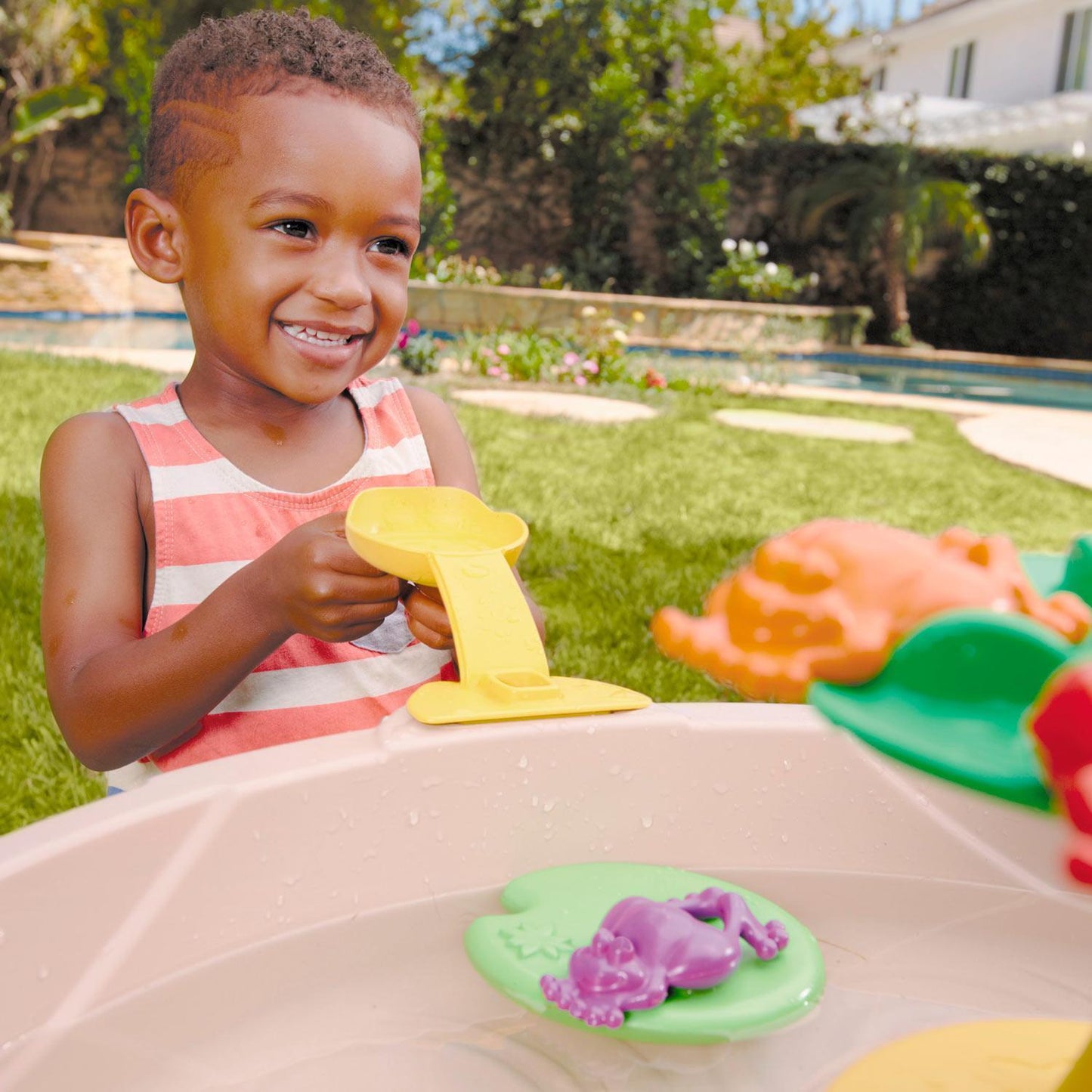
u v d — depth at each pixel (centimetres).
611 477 420
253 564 92
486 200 1223
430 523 97
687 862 88
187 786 71
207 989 69
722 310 1121
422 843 80
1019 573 39
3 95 1094
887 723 35
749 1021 68
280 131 97
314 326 100
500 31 1194
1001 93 1784
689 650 37
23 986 62
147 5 1060
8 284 1007
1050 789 34
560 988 68
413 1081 63
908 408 772
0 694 185
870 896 87
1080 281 1302
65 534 103
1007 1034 67
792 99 1711
